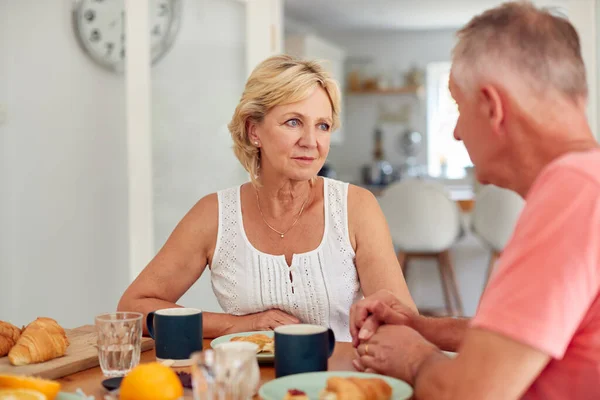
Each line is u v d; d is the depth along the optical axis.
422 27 8.33
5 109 3.11
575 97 0.97
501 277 0.91
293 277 1.75
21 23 3.15
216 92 3.42
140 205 2.90
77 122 3.37
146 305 1.68
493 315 0.89
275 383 1.08
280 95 1.66
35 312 3.22
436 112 8.62
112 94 3.53
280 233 1.78
